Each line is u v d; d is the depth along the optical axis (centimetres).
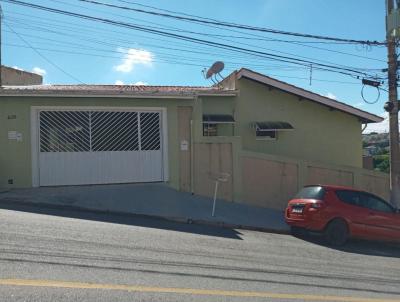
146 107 1697
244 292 677
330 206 1303
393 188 1612
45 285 621
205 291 663
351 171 1909
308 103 2186
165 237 1056
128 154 1683
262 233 1350
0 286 604
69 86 2047
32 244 838
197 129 1728
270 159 1788
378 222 1339
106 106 1656
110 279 676
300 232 1361
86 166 1639
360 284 812
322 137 2206
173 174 1711
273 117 2128
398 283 855
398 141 1622
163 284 678
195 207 1527
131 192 1588
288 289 723
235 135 2069
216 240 1106
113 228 1091
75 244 872
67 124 1630
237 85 2072
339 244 1297
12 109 1572
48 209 1295
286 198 1800
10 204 1318
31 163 1578
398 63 1623
